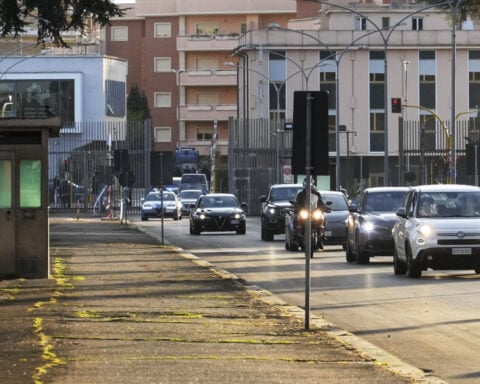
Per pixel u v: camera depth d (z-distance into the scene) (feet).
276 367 77.92
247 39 619.26
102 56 626.64
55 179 496.23
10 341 88.94
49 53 624.59
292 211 241.96
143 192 507.30
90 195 490.49
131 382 70.18
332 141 606.55
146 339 91.76
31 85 620.49
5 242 153.38
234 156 507.71
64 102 622.95
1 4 250.98
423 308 122.62
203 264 190.49
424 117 610.65
